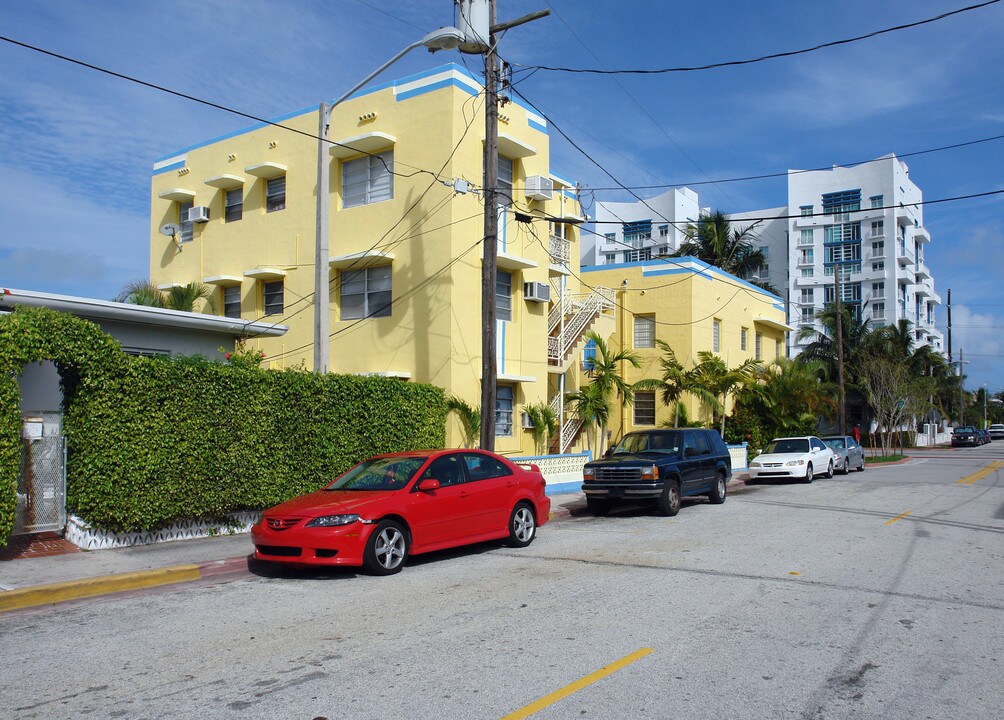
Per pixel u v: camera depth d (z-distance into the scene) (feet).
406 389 51.03
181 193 77.46
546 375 71.10
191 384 38.34
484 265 49.96
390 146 63.72
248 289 71.92
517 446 67.05
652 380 87.45
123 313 45.98
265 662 20.40
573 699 17.38
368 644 21.90
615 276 105.29
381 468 36.63
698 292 101.71
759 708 16.90
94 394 35.17
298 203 69.21
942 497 64.54
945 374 207.00
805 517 51.29
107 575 30.42
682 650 21.07
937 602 26.78
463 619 24.58
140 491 36.19
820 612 25.34
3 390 31.68
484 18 49.73
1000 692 18.01
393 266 62.75
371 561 31.55
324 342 47.96
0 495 31.42
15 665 20.51
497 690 17.97
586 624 23.79
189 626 24.35
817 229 246.68
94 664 20.51
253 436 41.06
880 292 236.43
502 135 63.46
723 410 88.38
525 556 36.55
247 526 41.73
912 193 259.19
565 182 83.56
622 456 56.54
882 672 19.35
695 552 37.24
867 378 146.72
